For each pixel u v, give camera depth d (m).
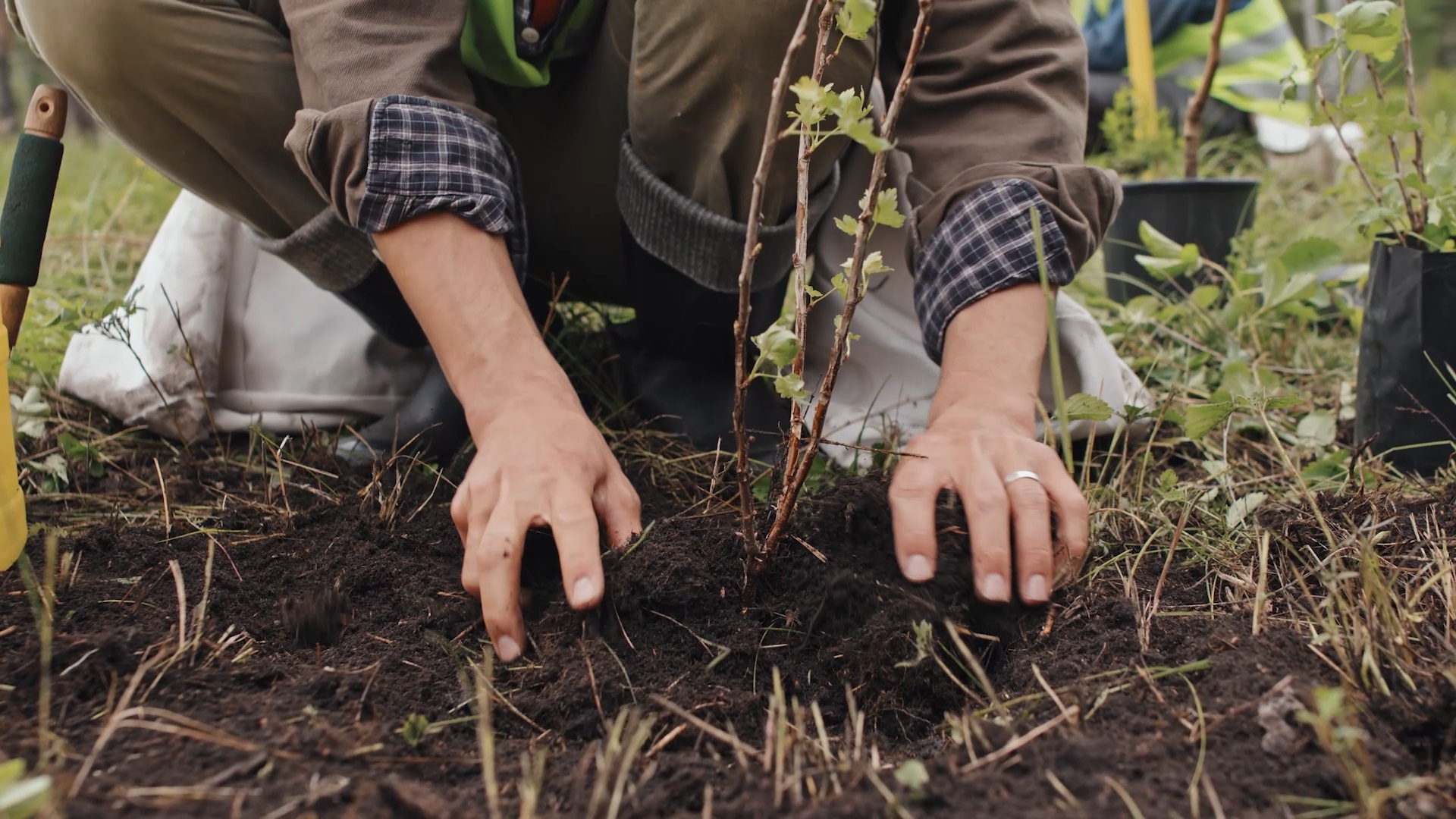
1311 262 1.94
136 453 1.70
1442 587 1.14
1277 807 0.85
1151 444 1.55
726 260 1.46
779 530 1.15
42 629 1.05
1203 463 1.56
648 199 1.47
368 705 1.03
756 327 1.64
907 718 1.10
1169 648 1.10
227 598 1.24
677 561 1.19
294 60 1.38
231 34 1.40
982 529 1.13
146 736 0.93
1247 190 2.28
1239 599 1.19
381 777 0.91
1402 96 1.65
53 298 2.01
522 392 1.16
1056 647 1.14
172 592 1.24
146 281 1.77
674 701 1.06
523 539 1.08
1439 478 1.46
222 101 1.42
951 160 1.43
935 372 1.69
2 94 6.52
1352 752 0.88
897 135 1.50
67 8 1.34
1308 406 1.85
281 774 0.89
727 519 1.32
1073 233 1.35
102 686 1.02
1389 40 1.48
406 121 1.19
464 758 0.96
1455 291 1.48
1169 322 2.15
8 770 0.71
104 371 1.72
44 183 1.41
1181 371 1.96
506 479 1.11
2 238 1.41
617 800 0.88
